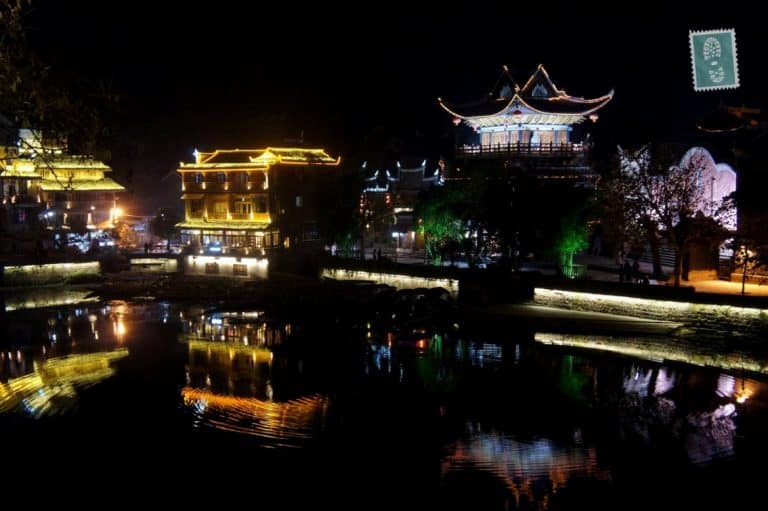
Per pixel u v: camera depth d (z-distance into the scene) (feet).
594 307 188.96
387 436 112.78
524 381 141.49
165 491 95.96
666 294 171.22
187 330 198.39
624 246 232.53
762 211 173.17
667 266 224.33
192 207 316.81
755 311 152.35
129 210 401.08
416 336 175.22
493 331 182.09
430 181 333.62
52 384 146.00
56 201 327.06
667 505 89.51
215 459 105.70
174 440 113.60
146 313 223.71
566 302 196.44
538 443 109.70
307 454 107.65
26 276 270.46
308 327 197.98
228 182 306.76
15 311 227.40
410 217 319.27
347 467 102.01
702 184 202.49
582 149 290.35
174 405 131.54
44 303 241.76
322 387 141.90
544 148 289.12
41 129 81.41
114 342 184.34
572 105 299.58
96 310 228.84
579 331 171.32
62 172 329.11
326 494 94.63
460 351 165.78
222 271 300.20
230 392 139.13
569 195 213.46
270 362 162.30
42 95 77.00
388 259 269.23
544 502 90.68
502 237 217.77
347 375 150.41
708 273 199.52
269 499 93.71
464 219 229.45
